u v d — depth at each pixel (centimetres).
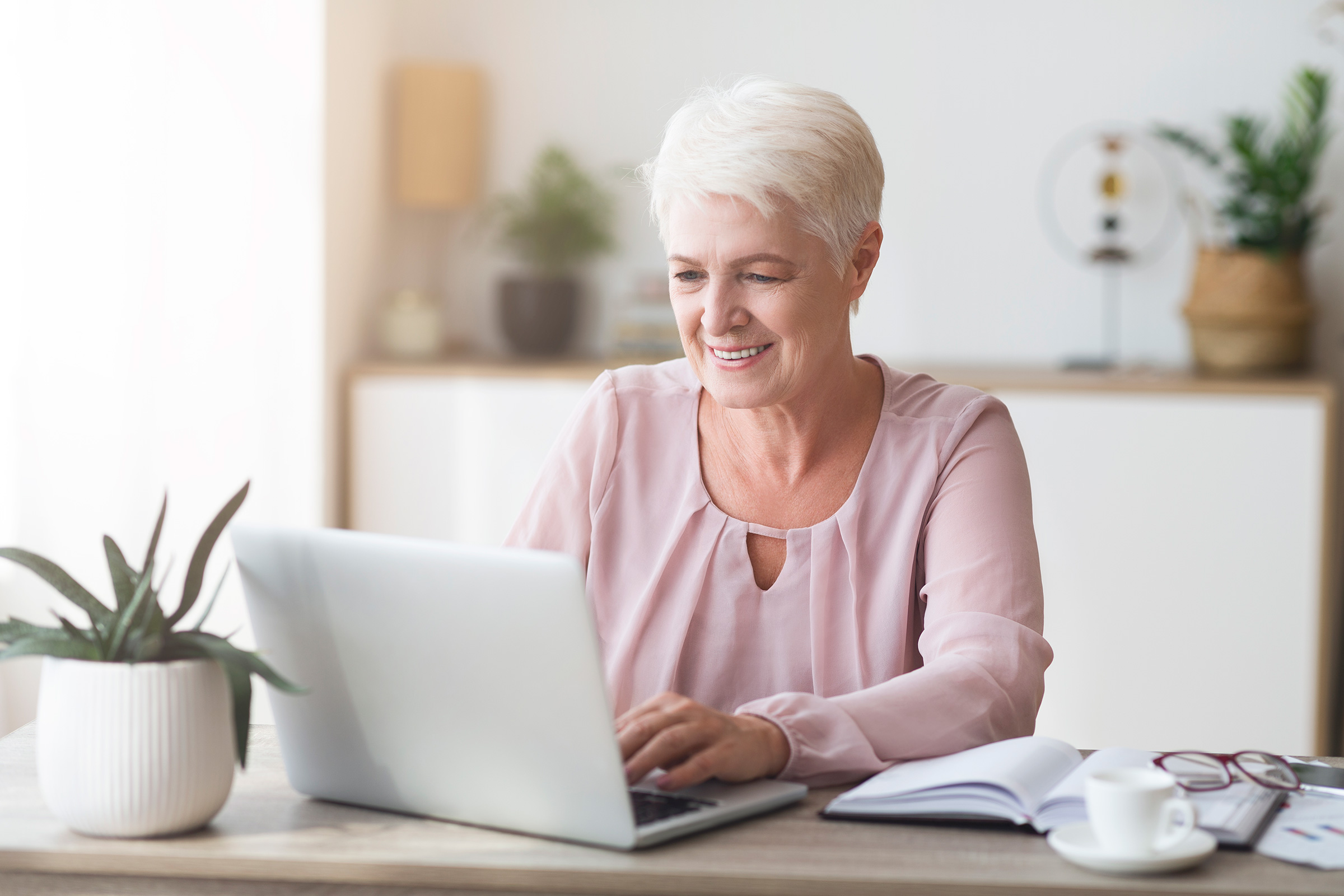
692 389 154
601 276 346
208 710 101
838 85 335
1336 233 321
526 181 345
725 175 131
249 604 111
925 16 331
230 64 292
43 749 100
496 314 341
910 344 338
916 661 146
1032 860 96
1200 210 327
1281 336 304
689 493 150
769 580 146
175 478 299
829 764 114
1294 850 97
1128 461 291
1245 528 289
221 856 97
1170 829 97
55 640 100
